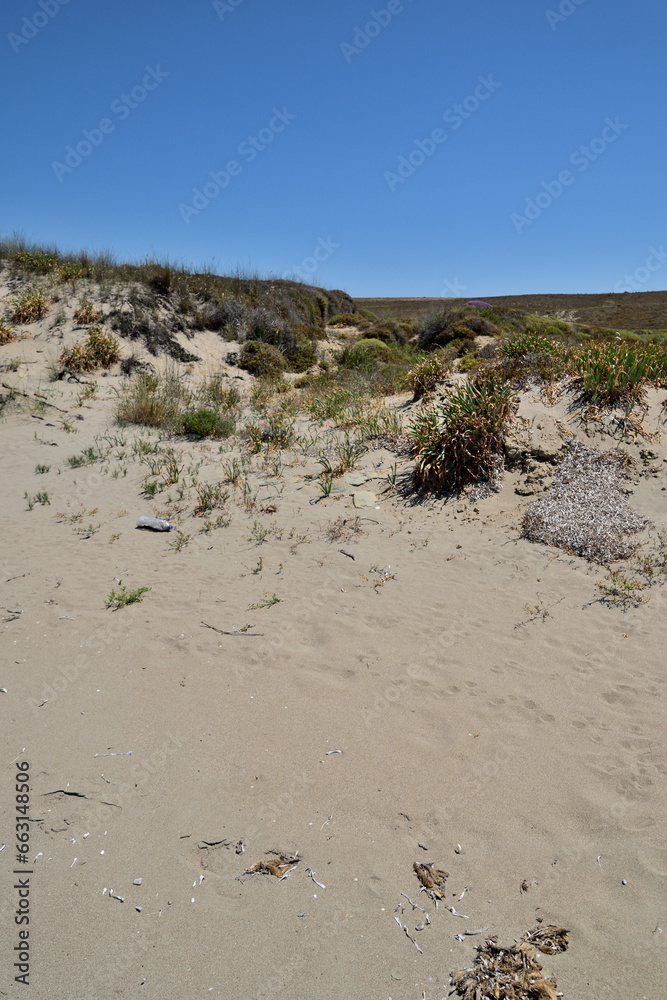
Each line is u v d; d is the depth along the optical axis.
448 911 2.69
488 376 8.95
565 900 2.70
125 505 8.18
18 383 13.02
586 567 5.81
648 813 3.09
